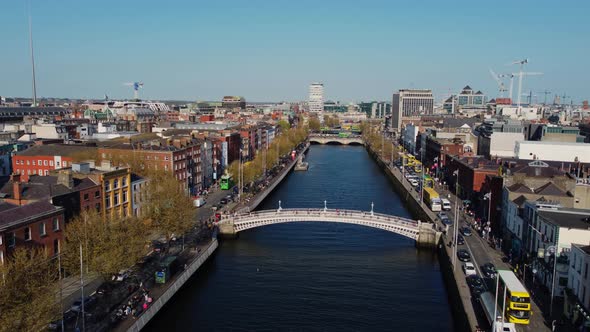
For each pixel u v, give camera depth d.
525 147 193.25
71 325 75.94
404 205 191.88
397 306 97.75
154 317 86.06
